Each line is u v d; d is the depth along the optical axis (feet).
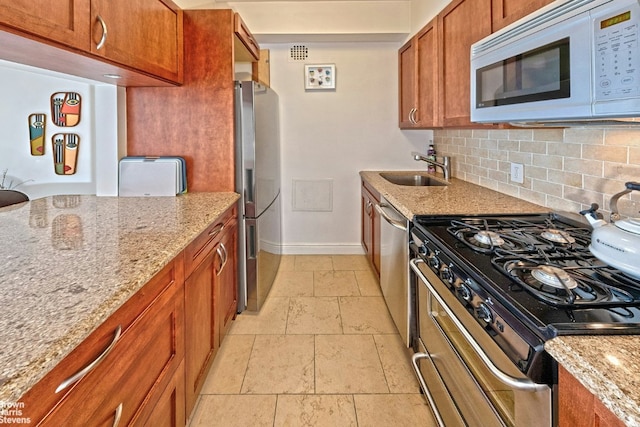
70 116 7.70
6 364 1.86
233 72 7.46
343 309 8.57
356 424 5.15
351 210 12.42
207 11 7.23
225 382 6.02
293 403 5.56
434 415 4.75
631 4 2.54
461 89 6.55
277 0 10.66
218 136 7.48
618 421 1.85
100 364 2.59
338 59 11.76
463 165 9.18
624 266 2.83
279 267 11.28
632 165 4.18
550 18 3.38
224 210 6.00
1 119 7.54
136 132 7.45
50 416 2.08
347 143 12.09
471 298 3.45
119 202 6.42
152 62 5.77
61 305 2.49
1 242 3.97
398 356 6.75
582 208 5.03
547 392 2.43
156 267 3.32
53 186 7.84
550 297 2.77
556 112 3.33
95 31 4.21
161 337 3.73
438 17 7.72
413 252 5.73
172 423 4.07
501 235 4.34
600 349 2.17
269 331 7.59
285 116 11.97
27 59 4.43
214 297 5.99
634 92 2.56
